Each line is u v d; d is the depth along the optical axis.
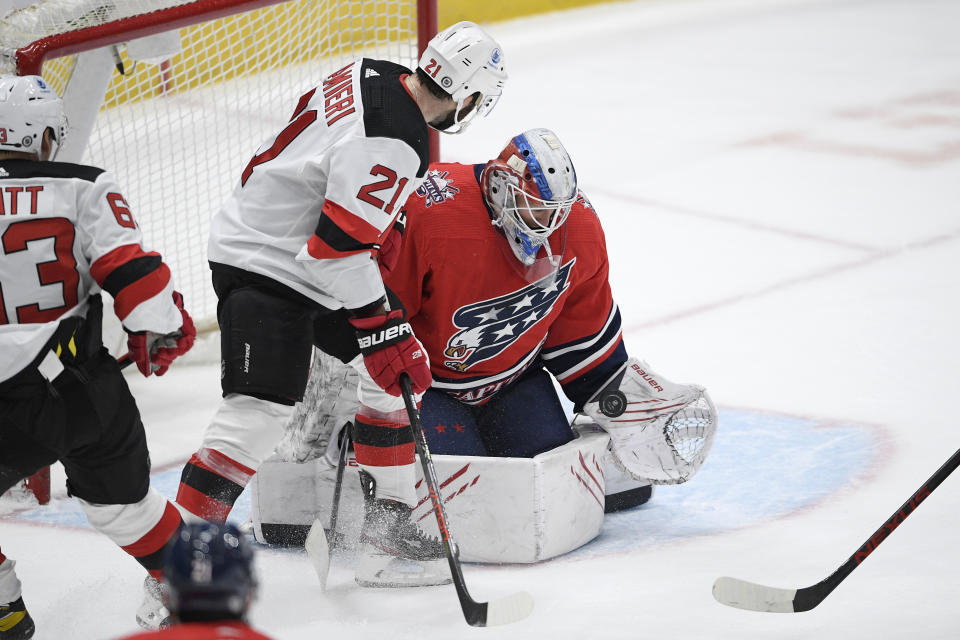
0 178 8.76
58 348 8.87
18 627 9.57
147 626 9.80
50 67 16.44
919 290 20.36
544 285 11.35
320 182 10.04
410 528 11.12
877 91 37.75
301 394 10.41
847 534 11.77
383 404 10.73
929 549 11.27
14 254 8.70
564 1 49.81
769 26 48.75
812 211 25.78
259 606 10.42
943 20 49.22
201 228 20.47
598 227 11.70
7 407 8.82
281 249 10.18
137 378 17.12
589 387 12.35
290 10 19.97
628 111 36.03
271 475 11.70
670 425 12.24
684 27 48.53
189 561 5.01
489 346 11.64
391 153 9.63
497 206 10.95
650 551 11.61
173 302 9.28
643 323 19.30
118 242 8.87
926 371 16.67
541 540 11.21
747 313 19.58
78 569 11.38
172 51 16.41
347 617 10.20
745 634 9.68
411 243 11.07
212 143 21.86
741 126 33.94
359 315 10.04
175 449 14.63
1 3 13.77
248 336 10.16
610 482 12.61
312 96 10.38
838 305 19.77
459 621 10.06
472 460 11.08
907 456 13.77
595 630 9.80
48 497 13.02
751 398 15.95
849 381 16.41
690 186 28.14
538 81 40.12
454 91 10.03
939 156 30.05
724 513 12.52
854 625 9.76
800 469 13.59
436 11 18.42
